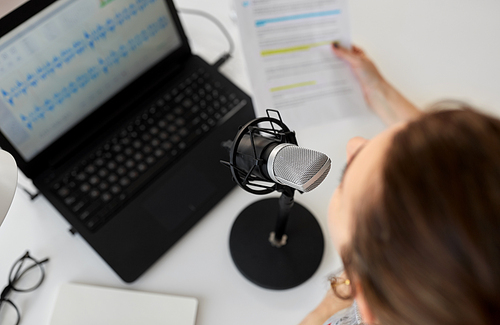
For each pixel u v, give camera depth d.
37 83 0.58
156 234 0.63
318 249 0.63
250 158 0.37
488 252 0.20
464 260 0.20
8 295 0.60
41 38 0.55
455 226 0.20
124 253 0.62
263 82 0.72
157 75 0.73
